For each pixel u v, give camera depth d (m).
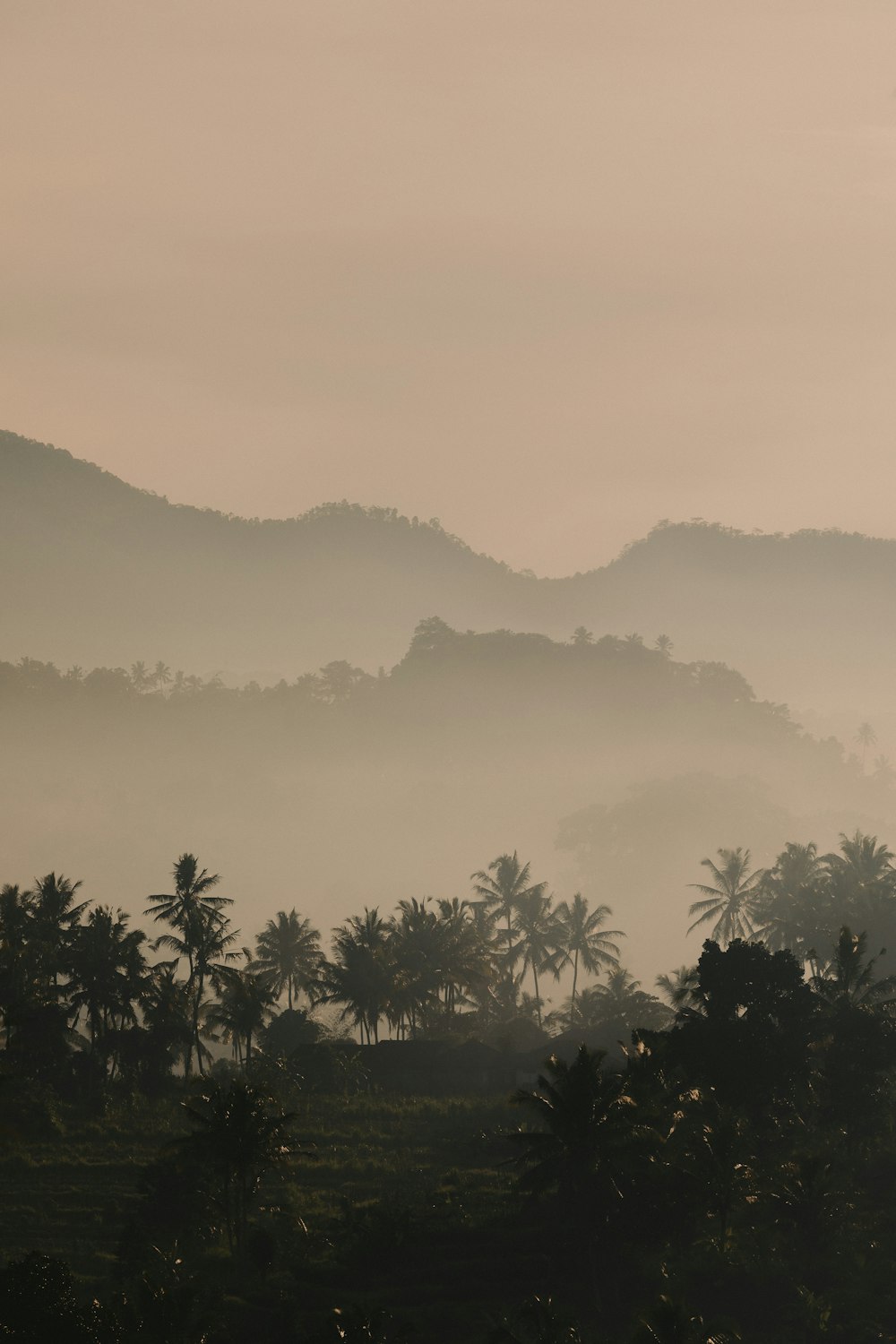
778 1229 153.75
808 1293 141.12
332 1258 156.75
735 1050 176.12
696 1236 154.00
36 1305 116.38
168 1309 122.44
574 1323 131.62
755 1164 161.75
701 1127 160.00
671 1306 122.00
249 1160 158.38
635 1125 150.62
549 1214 165.12
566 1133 148.88
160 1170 165.00
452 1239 161.38
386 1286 151.12
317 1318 136.25
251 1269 153.25
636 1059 168.38
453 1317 141.50
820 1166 155.12
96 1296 139.00
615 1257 148.50
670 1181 149.75
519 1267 153.12
